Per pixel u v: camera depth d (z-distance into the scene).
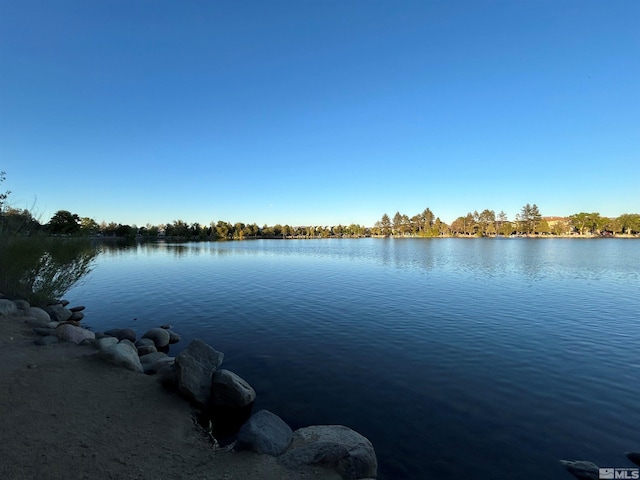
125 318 14.96
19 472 3.84
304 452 4.62
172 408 6.02
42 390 6.06
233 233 170.62
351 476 4.39
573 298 19.33
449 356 10.06
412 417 6.62
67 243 15.77
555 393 7.69
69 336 9.28
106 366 7.51
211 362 7.33
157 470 4.19
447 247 84.12
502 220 173.88
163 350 10.80
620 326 13.48
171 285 24.58
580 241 114.44
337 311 16.16
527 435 6.03
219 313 15.81
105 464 4.19
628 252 61.28
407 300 18.83
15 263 13.48
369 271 33.56
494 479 4.89
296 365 9.33
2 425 4.80
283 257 53.75
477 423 6.42
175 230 146.75
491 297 19.70
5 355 7.66
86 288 23.22
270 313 15.78
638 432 6.16
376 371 8.90
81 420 5.22
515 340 11.63
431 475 4.97
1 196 16.19
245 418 6.46
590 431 6.17
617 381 8.34
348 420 6.50
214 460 4.55
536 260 45.53
